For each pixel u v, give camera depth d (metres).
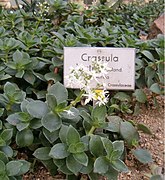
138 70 0.36
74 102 0.26
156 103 0.36
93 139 0.25
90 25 0.53
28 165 0.25
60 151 0.24
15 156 0.28
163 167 0.29
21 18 0.46
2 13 0.49
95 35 0.41
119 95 0.34
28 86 0.33
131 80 0.30
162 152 0.31
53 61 0.33
